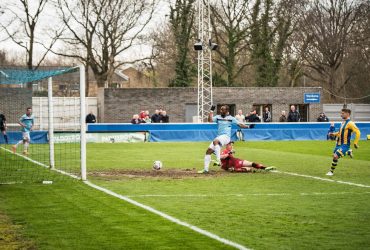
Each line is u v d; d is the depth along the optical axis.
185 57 64.62
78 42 60.41
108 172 20.44
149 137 42.91
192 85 66.31
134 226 10.55
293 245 9.09
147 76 73.31
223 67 67.38
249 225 10.66
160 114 45.16
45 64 67.38
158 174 19.75
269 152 31.48
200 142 41.75
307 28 68.00
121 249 8.88
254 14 64.81
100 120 58.03
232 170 20.61
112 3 59.69
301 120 62.31
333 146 36.94
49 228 10.41
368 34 68.00
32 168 22.03
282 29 66.31
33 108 45.28
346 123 19.55
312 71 79.31
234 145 38.22
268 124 44.88
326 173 20.28
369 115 66.06
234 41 65.50
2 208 12.57
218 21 65.06
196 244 9.14
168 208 12.54
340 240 9.45
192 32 66.12
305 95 61.44
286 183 17.19
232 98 59.75
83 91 18.03
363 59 71.12
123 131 42.38
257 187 16.22
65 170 21.14
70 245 9.13
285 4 65.19
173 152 31.06
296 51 70.00
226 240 9.41
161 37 65.25
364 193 15.07
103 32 60.47
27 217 11.49
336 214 11.84
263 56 65.81
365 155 29.64
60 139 40.41
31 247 9.01
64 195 14.54
